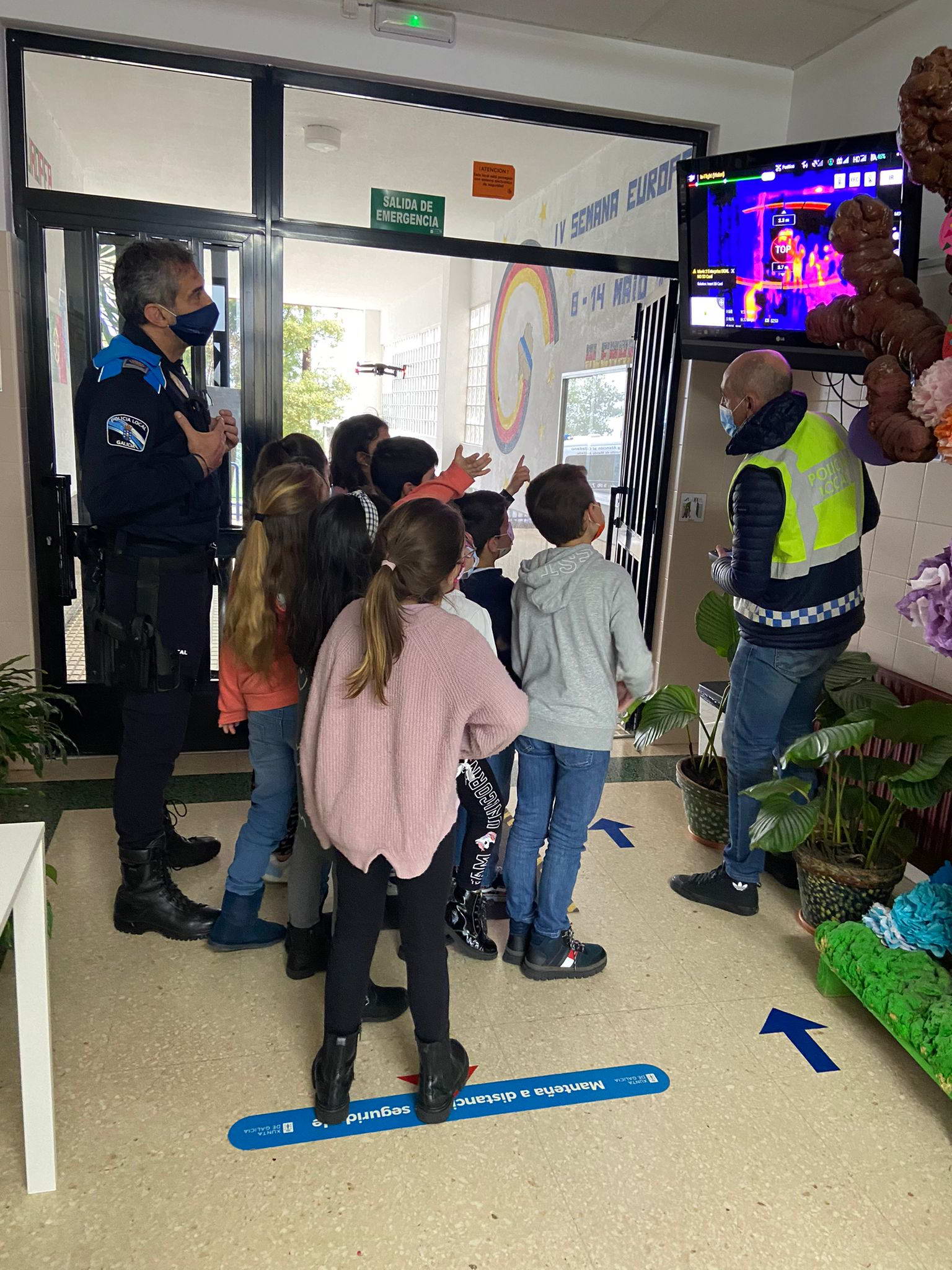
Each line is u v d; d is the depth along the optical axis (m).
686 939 2.43
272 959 2.24
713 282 2.88
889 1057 1.99
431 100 3.21
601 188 4.48
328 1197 1.54
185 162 3.71
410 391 10.33
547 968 2.20
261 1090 1.79
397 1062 1.89
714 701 3.11
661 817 3.21
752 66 3.44
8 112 2.92
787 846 2.18
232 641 2.00
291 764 2.16
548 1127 1.73
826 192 2.66
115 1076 1.81
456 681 1.52
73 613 3.55
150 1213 1.49
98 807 3.04
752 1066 1.93
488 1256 1.44
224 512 3.41
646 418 3.92
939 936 2.04
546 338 6.14
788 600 2.31
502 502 2.28
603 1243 1.48
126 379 2.09
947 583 1.70
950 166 1.62
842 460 2.27
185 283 2.08
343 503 1.82
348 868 1.62
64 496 3.17
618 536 4.27
